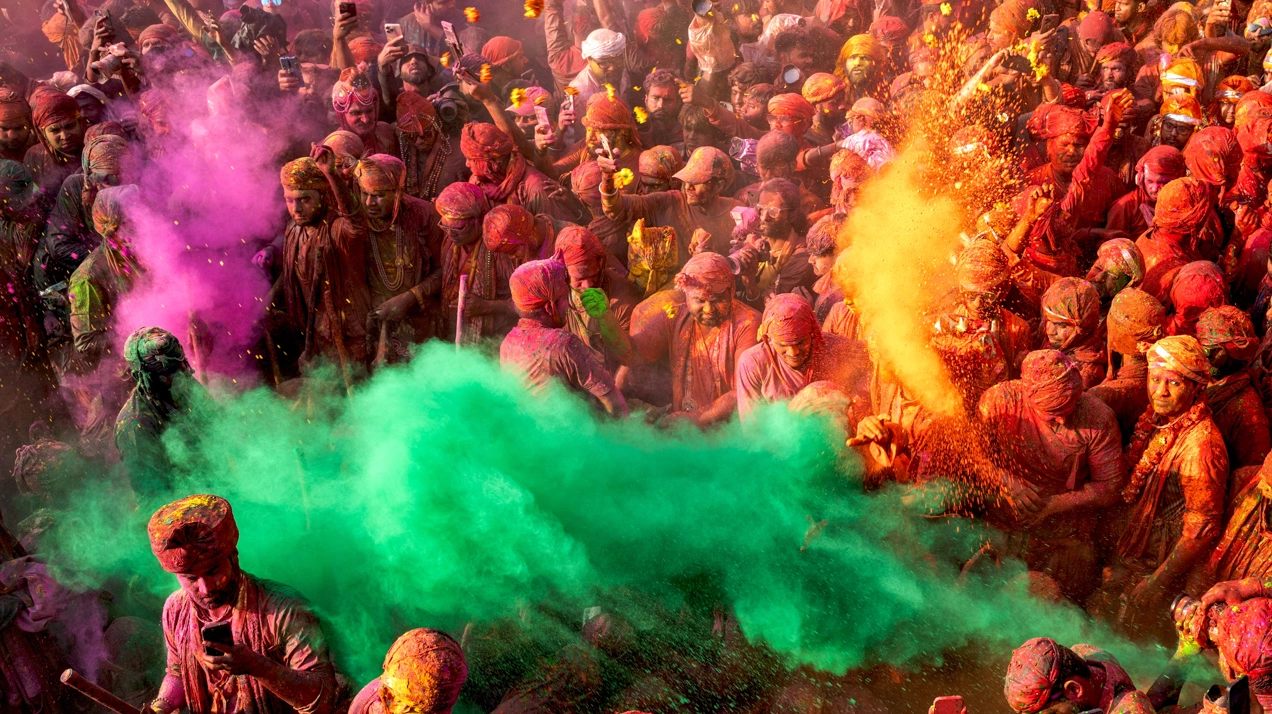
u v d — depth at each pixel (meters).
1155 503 4.82
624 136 7.64
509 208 6.56
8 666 4.52
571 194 7.60
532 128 8.84
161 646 5.08
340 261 6.83
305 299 6.96
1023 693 3.40
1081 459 4.88
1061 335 5.29
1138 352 5.16
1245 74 8.53
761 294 6.89
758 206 7.00
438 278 6.92
